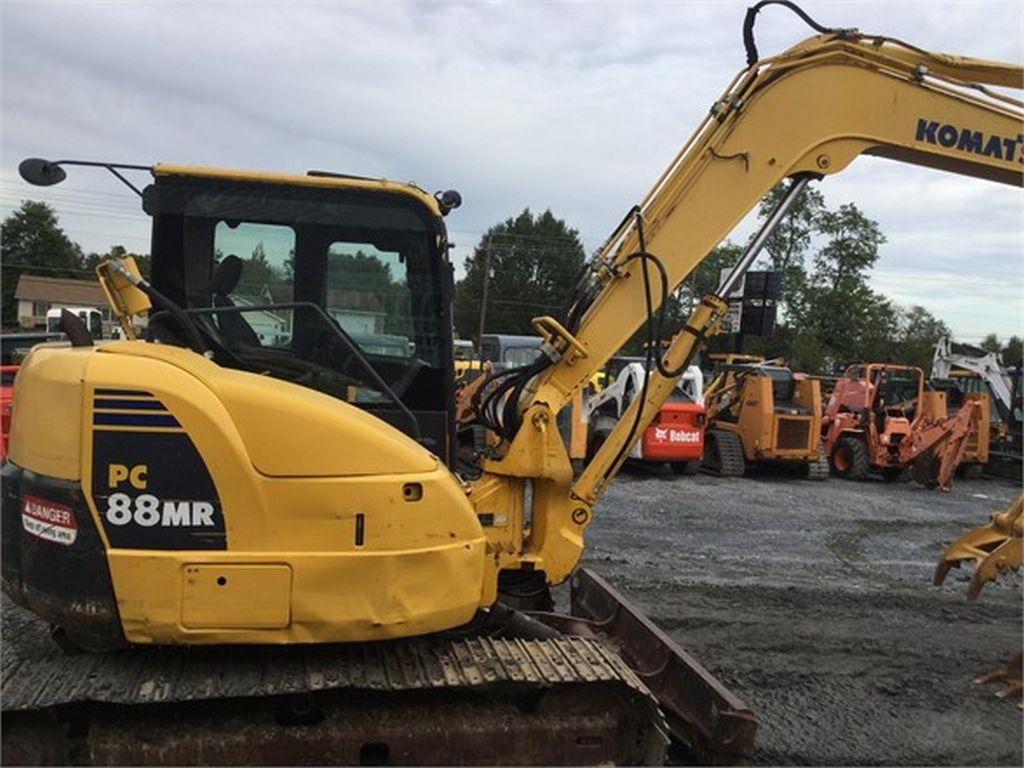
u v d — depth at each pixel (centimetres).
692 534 880
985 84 459
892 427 1432
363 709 302
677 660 395
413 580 286
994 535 515
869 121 441
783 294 5100
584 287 439
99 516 269
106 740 282
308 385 346
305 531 277
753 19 430
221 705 290
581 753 309
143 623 269
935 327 6706
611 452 425
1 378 933
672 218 434
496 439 443
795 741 415
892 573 753
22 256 6819
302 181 348
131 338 329
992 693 481
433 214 359
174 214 342
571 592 544
